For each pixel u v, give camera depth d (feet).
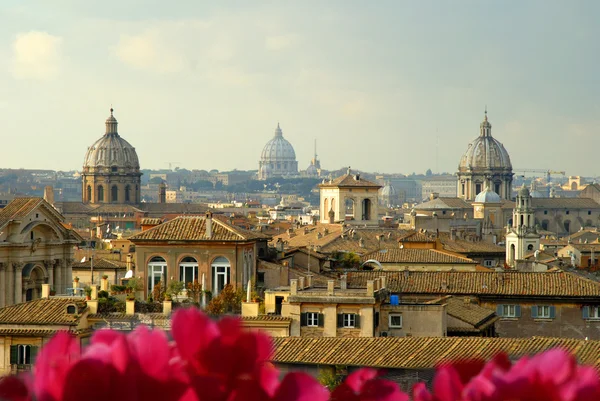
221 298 429.79
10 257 550.77
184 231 493.36
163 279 490.08
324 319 406.41
